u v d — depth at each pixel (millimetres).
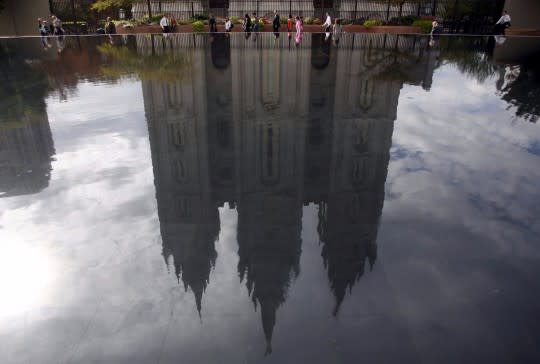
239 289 2598
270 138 6207
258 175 4805
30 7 33562
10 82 11289
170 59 16594
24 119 7168
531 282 2682
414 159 5074
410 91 9477
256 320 2314
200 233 3383
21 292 2600
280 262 2906
